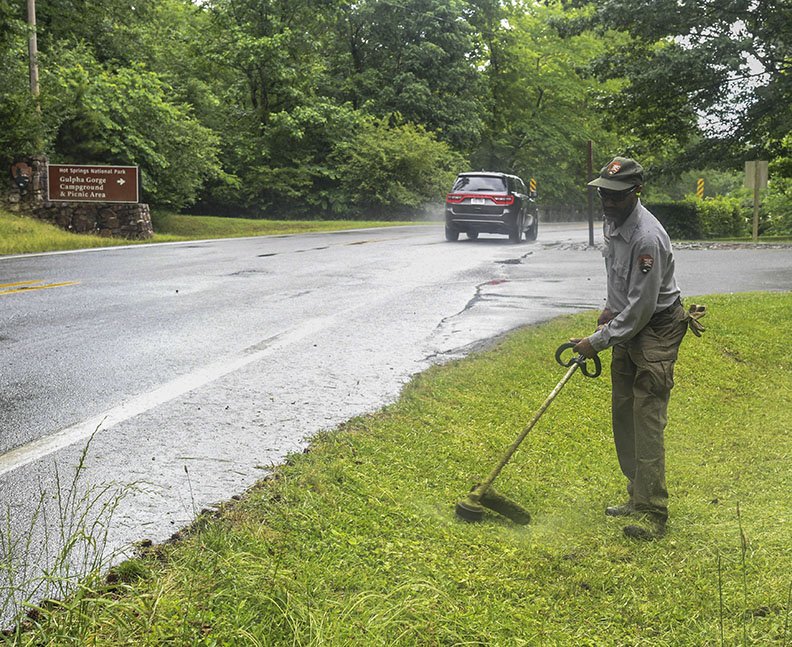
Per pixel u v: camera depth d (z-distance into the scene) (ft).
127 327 27.66
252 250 58.75
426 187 137.49
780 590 11.19
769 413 22.02
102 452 15.29
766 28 83.97
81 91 83.15
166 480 13.91
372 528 12.22
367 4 147.64
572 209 200.95
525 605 10.72
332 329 27.96
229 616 9.05
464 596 10.68
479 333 27.76
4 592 9.98
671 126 92.53
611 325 13.80
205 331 27.22
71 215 72.38
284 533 11.59
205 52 134.41
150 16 113.19
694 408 22.27
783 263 52.01
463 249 62.49
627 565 12.21
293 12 138.51
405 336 27.04
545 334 27.48
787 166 98.89
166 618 8.84
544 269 48.11
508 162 179.22
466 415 18.99
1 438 16.06
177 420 17.42
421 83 146.72
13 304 32.07
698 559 12.47
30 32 71.77
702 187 145.69
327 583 10.25
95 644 8.33
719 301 35.50
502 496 13.55
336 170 140.15
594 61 91.91
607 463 17.51
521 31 174.29
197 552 10.59
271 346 25.05
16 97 70.59
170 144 93.09
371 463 15.01
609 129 97.71
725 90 87.76
